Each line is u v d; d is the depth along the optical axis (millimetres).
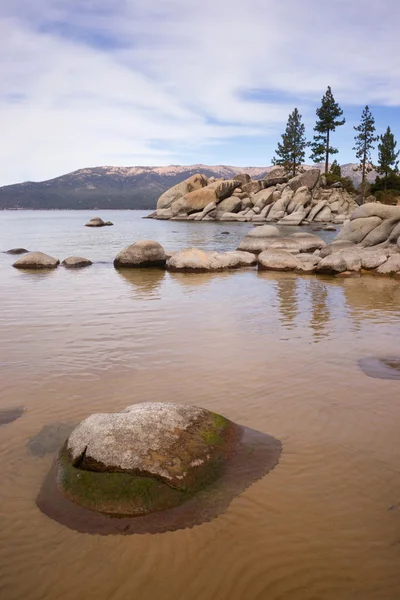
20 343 9008
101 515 3951
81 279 17547
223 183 70500
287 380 7000
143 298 13680
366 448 5047
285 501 4117
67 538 3713
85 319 10984
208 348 8602
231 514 3953
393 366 7625
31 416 5852
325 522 3852
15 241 35375
